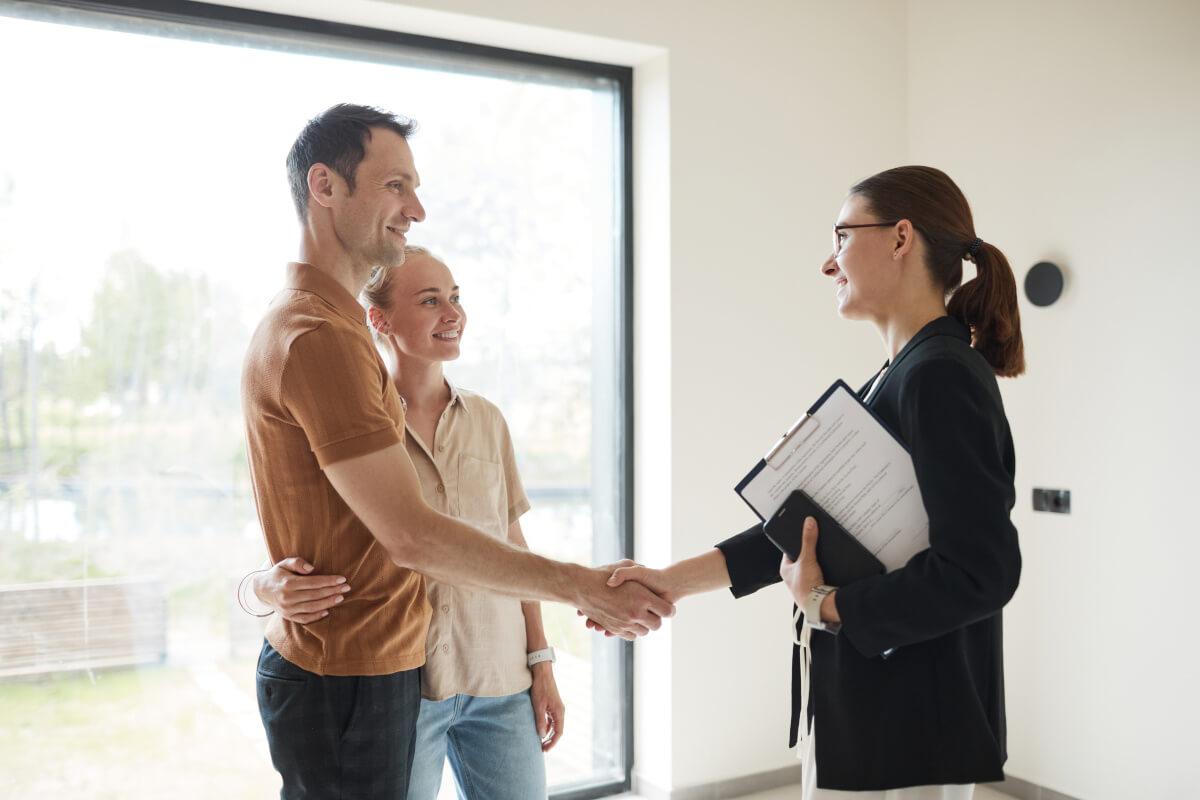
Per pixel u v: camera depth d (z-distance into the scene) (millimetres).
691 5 3135
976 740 1312
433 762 1821
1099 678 2863
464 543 1419
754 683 3234
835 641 1371
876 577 1312
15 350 2457
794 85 3334
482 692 1855
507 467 2080
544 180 3141
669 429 3100
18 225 2455
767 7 3281
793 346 3328
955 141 3369
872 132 3500
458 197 3004
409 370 1938
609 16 2986
